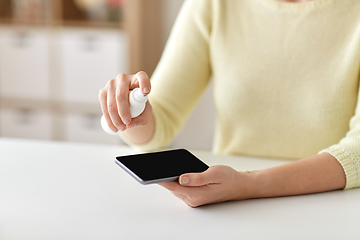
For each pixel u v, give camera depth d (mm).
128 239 675
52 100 2861
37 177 912
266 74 1151
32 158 1021
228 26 1188
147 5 2859
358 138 906
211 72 1273
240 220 741
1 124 2932
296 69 1125
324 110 1105
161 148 1158
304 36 1115
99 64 2768
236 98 1176
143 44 2885
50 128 2904
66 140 2918
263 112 1165
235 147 1228
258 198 831
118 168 972
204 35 1207
